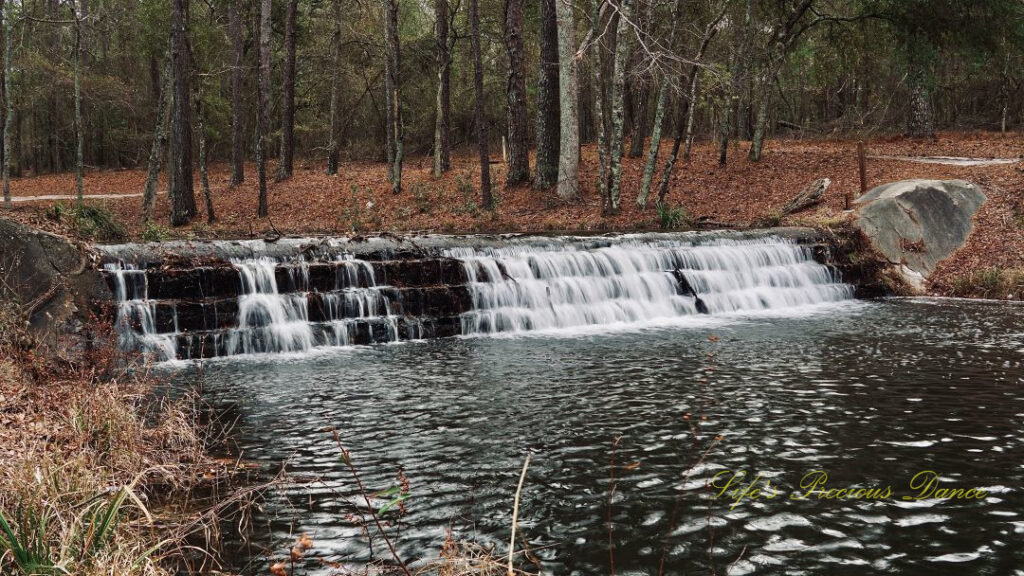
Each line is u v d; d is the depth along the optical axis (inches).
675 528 212.4
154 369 442.6
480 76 984.9
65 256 456.8
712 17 1181.7
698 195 1035.9
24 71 1638.8
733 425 308.7
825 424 308.5
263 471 260.1
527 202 1035.9
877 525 213.5
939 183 850.1
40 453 225.6
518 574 183.3
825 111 2156.7
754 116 1942.7
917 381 378.9
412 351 499.5
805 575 185.2
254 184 1311.5
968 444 281.4
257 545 201.6
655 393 363.9
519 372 420.5
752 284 705.0
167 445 274.4
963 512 221.8
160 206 1160.8
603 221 917.8
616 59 898.1
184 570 186.4
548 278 631.2
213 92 1680.6
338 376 418.9
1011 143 1214.3
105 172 1775.3
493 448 283.7
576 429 306.3
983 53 1138.0
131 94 1754.4
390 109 1213.7
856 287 742.5
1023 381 374.9
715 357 451.8
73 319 427.5
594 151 1411.2
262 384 398.6
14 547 153.6
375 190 1165.1
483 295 593.6
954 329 533.0
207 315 503.2
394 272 581.6
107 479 228.7
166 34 1557.6
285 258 559.2
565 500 233.0
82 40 1685.5
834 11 1301.7
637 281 653.3
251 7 1537.9
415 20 1950.1
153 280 499.2
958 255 790.5
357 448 285.6
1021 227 793.6
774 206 950.4
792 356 449.1
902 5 1101.1
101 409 262.1
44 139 2021.4
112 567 156.8
